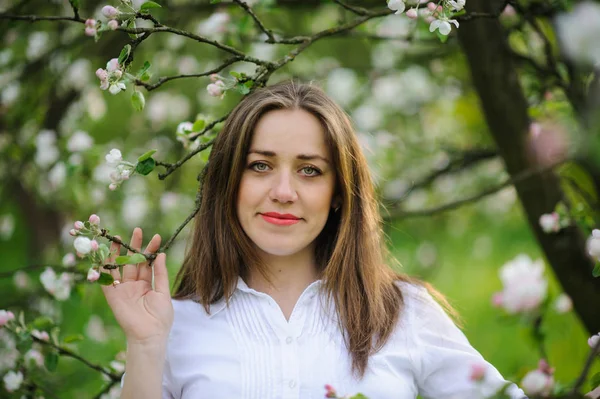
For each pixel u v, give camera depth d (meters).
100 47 3.09
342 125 1.73
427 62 3.23
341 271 1.75
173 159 3.16
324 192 1.67
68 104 3.15
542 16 2.21
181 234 3.12
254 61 1.72
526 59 2.29
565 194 2.38
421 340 1.76
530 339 1.99
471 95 3.42
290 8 2.72
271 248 1.66
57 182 2.63
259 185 1.65
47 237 4.16
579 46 1.69
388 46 3.30
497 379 1.71
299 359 1.67
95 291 2.92
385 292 1.80
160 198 3.10
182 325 1.76
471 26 2.28
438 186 3.60
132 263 1.53
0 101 2.92
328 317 1.73
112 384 2.08
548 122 2.11
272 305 1.71
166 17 2.83
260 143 1.65
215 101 3.16
